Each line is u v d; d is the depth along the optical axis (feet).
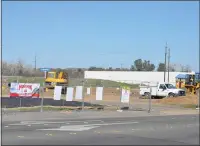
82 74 389.60
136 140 44.78
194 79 188.75
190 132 53.72
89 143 41.70
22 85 84.38
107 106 106.83
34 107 92.43
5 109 85.51
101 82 282.15
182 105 128.67
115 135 49.19
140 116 82.74
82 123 64.80
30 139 43.91
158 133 52.29
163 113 92.84
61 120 69.62
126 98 92.68
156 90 171.42
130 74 359.05
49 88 200.54
